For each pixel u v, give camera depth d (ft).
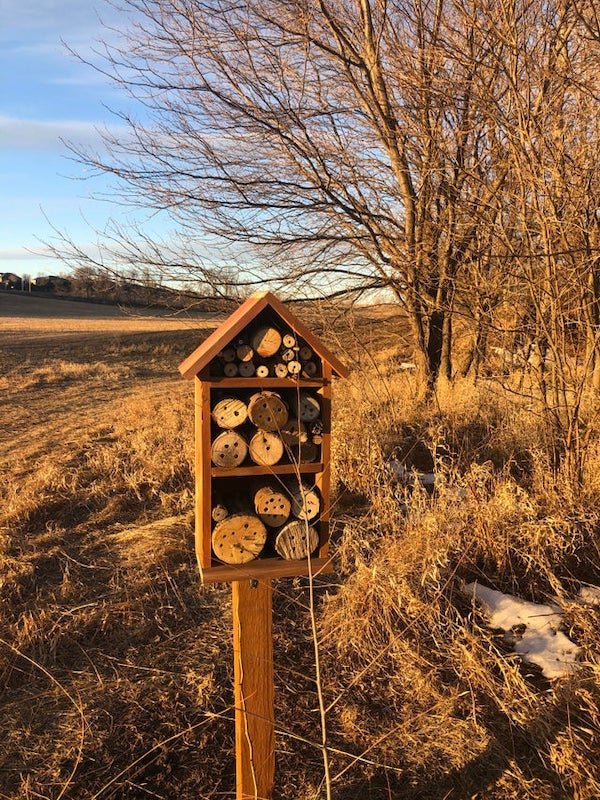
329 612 12.59
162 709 10.29
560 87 14.84
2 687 11.11
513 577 12.84
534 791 8.25
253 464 7.33
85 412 43.75
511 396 22.98
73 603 13.79
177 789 8.76
